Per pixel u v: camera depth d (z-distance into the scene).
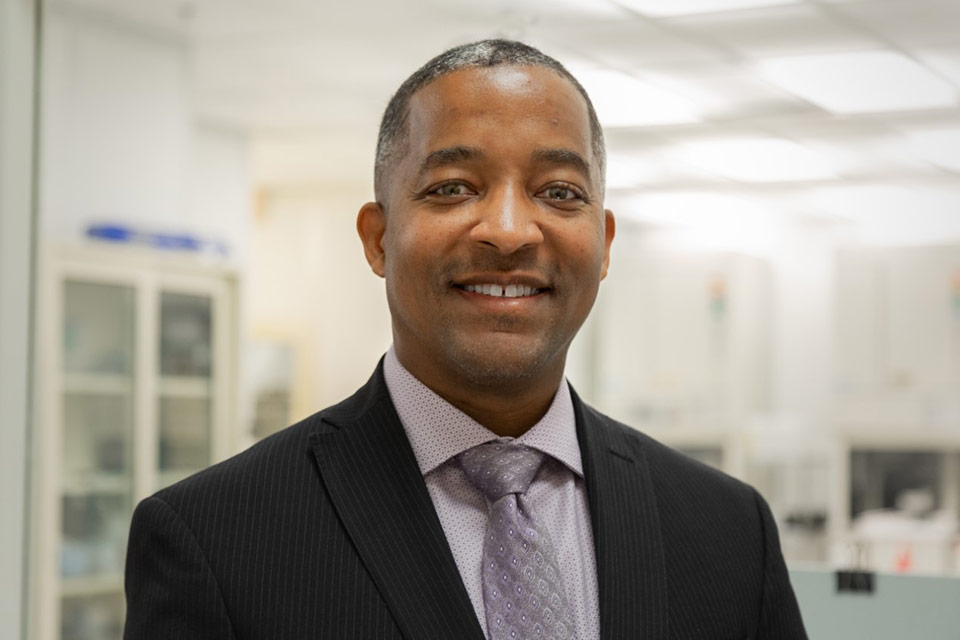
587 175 0.91
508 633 0.86
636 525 0.94
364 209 0.99
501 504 0.90
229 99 2.94
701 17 1.76
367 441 0.92
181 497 0.90
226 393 3.41
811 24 1.70
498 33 2.03
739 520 1.01
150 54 2.83
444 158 0.88
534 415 0.94
